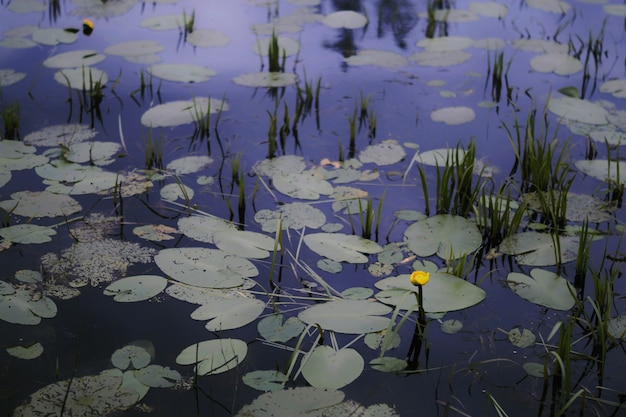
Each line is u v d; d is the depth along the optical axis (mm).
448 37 4719
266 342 2262
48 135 3455
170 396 2031
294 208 2957
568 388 2064
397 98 3957
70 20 4879
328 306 2395
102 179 3111
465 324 2375
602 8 5270
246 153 3383
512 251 2740
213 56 4406
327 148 3457
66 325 2301
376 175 3234
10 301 2365
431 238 2775
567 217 2951
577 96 3975
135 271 2570
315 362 2156
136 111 3740
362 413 1964
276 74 4152
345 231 2840
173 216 2900
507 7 5301
